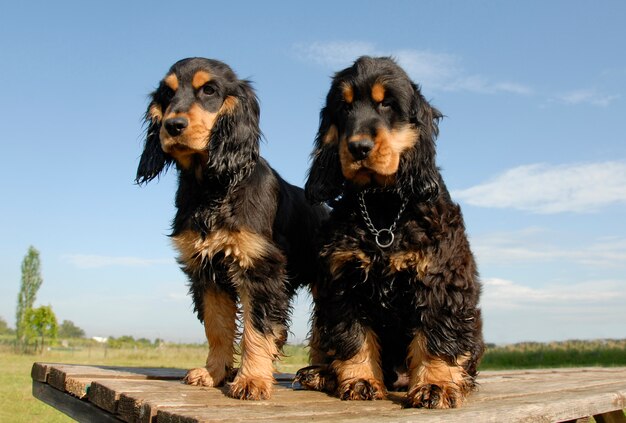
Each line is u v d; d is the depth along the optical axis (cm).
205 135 108
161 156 120
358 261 102
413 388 93
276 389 109
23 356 764
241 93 114
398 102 103
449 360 95
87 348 974
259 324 103
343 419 77
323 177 110
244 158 111
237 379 98
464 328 97
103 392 95
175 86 112
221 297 111
